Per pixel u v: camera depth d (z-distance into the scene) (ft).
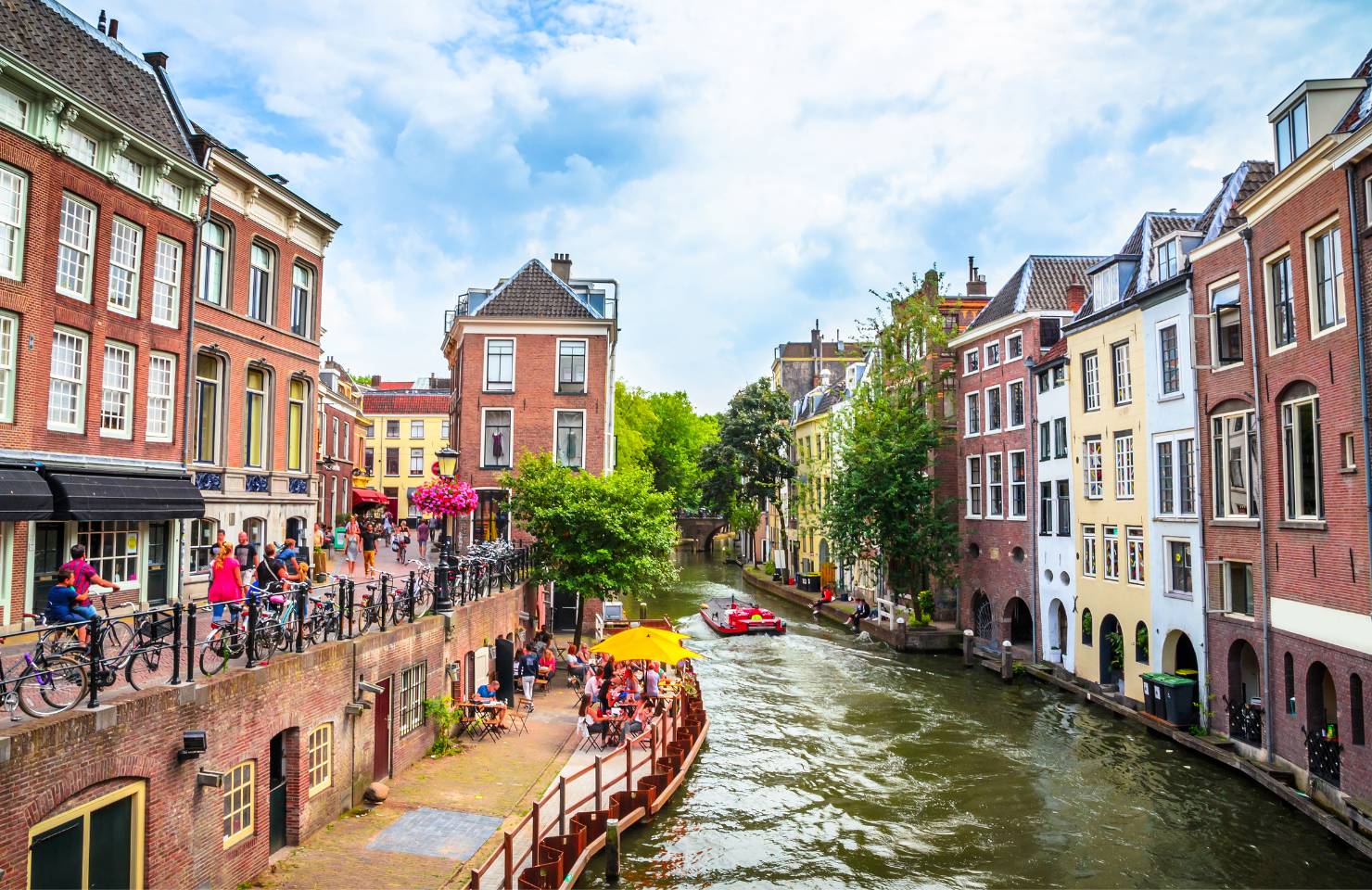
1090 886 43.60
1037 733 70.38
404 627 49.85
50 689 25.82
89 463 47.09
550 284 108.47
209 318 59.82
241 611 36.73
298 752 38.06
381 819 42.37
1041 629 95.45
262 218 65.92
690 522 287.69
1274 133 58.08
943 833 50.24
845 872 44.91
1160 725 68.03
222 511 61.31
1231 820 51.29
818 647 110.52
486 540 98.02
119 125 47.93
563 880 39.68
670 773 54.44
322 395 114.42
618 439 192.34
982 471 110.52
